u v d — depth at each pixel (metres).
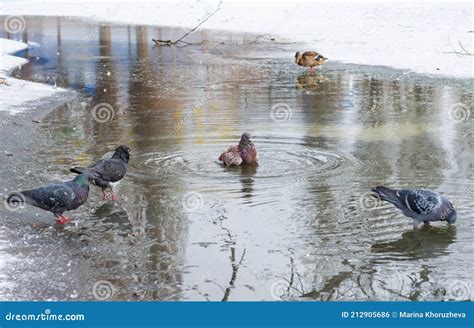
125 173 11.57
